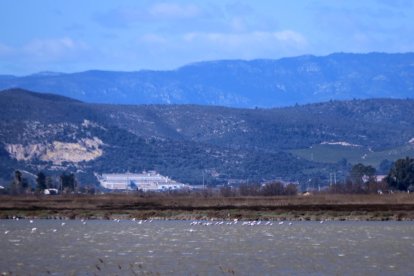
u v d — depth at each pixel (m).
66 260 191.00
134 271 171.75
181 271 171.88
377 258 193.12
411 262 185.38
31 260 191.38
